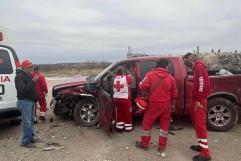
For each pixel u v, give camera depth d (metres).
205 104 3.57
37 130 4.75
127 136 4.40
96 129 4.75
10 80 4.40
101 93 4.46
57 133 4.58
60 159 3.62
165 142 3.71
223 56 11.01
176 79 4.57
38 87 5.24
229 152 3.80
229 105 4.52
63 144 4.12
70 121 5.22
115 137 4.37
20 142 4.22
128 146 4.01
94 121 4.88
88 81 4.92
